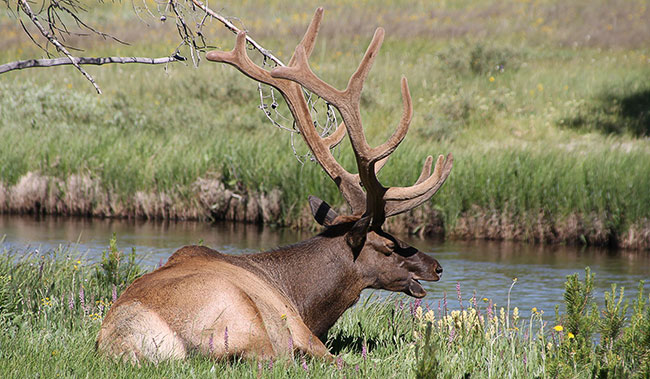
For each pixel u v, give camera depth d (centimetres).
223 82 5969
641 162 3656
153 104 5656
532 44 7925
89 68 6631
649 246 3278
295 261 1306
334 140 1396
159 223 3681
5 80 5984
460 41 7788
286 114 5341
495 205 3500
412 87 6184
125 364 1064
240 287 1147
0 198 3900
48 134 4456
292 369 1110
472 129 5294
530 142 4941
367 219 1266
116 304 1127
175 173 3844
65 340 1232
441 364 1222
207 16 1425
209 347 1085
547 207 3453
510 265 2822
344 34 8019
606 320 1253
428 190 1286
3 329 1239
